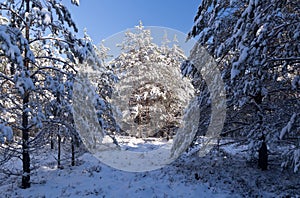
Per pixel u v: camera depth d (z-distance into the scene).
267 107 8.44
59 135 9.59
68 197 7.68
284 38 6.74
